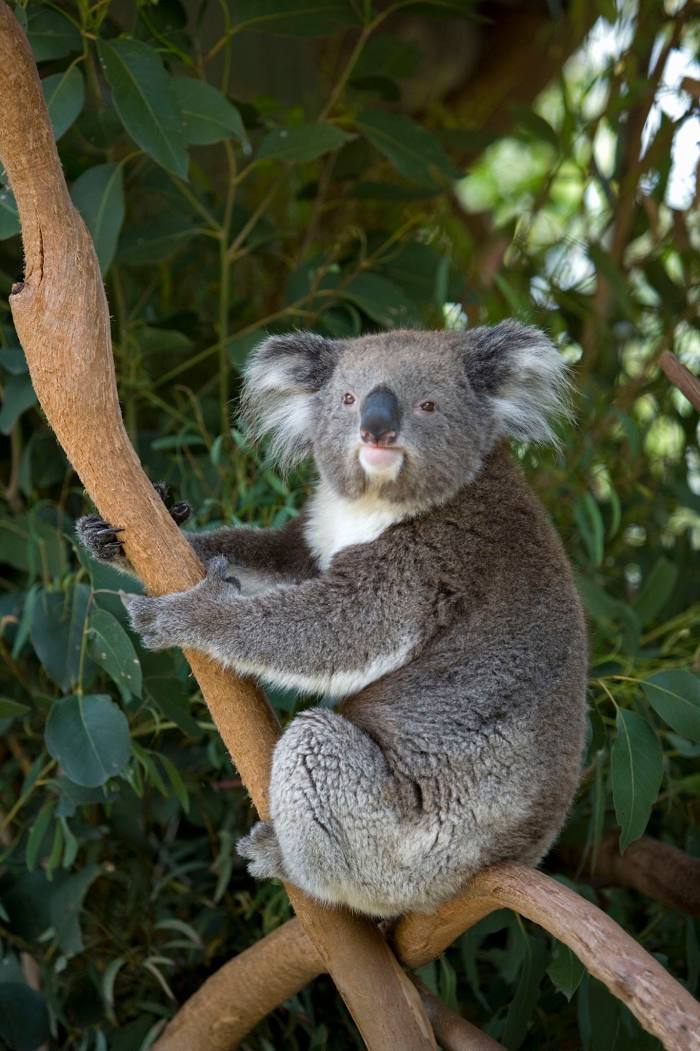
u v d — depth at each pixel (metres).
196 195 7.05
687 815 6.45
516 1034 5.04
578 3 8.18
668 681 5.15
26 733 6.43
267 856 4.51
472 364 5.20
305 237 8.35
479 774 4.50
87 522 4.54
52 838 5.84
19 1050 5.39
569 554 6.97
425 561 4.79
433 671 4.65
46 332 4.03
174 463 6.91
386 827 4.43
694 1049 3.20
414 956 4.62
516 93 9.81
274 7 6.50
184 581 4.39
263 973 4.77
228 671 4.45
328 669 4.56
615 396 7.55
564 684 4.69
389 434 4.77
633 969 3.44
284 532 5.37
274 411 5.54
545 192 7.80
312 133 6.30
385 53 7.00
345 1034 5.83
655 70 7.50
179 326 7.21
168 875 6.07
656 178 7.50
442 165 6.82
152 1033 5.51
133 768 5.51
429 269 7.19
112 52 5.39
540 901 3.94
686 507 7.27
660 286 7.66
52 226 4.00
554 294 7.66
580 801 6.29
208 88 5.77
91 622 5.20
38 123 3.89
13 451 6.89
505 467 5.20
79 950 5.57
